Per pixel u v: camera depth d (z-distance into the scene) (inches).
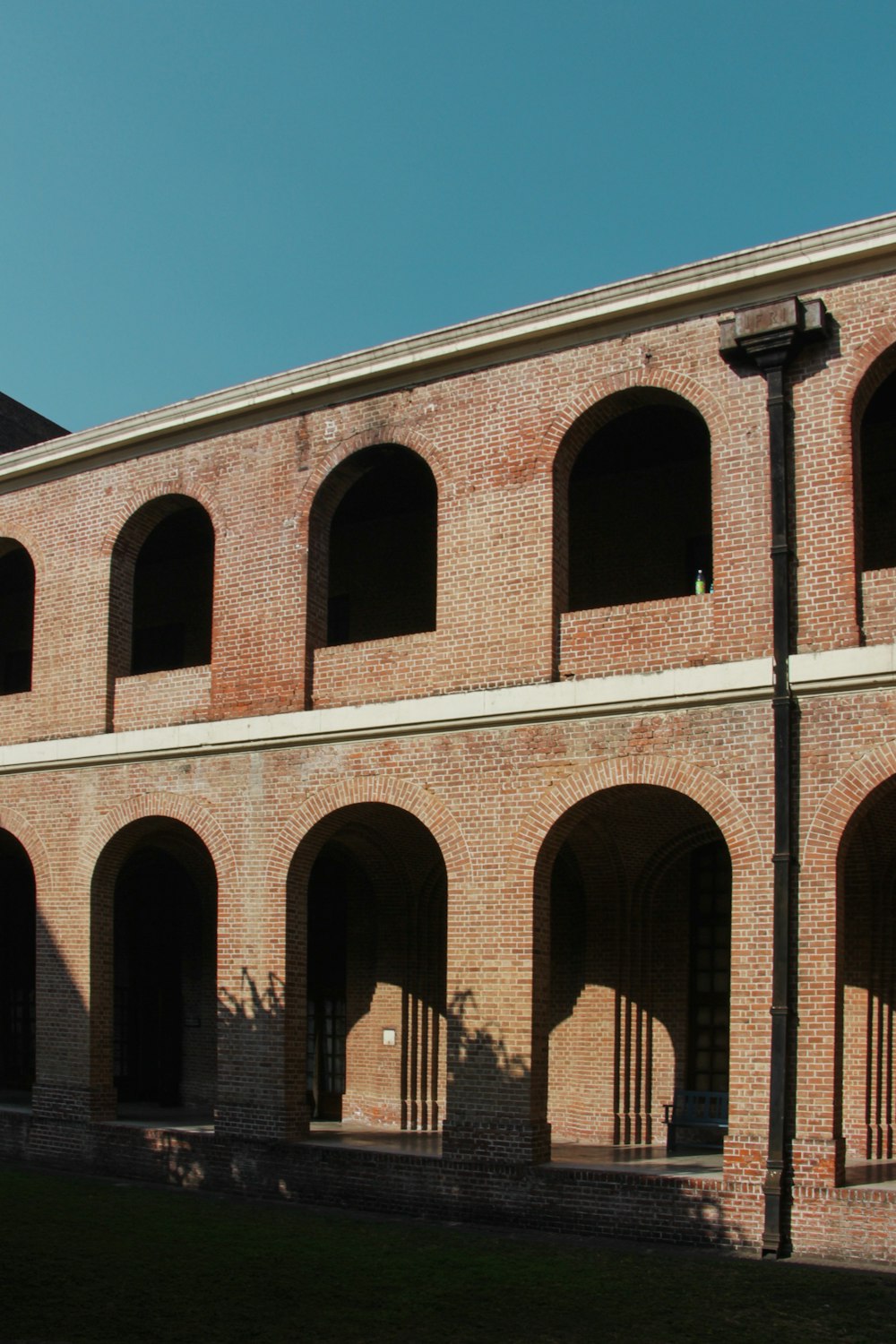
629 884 696.4
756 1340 402.0
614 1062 689.0
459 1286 462.6
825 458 550.9
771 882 532.1
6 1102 844.0
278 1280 467.8
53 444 781.9
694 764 556.1
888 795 553.6
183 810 699.4
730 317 576.1
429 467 697.0
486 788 605.9
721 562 567.8
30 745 762.8
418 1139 679.7
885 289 549.0
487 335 631.8
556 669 601.3
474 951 597.9
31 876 967.0
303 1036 659.4
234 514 711.1
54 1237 527.2
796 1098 514.6
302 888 665.6
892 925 635.5
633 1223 540.1
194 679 715.4
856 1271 481.7
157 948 879.7
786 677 538.3
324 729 652.1
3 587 978.1
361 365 669.3
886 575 536.1
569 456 622.8
